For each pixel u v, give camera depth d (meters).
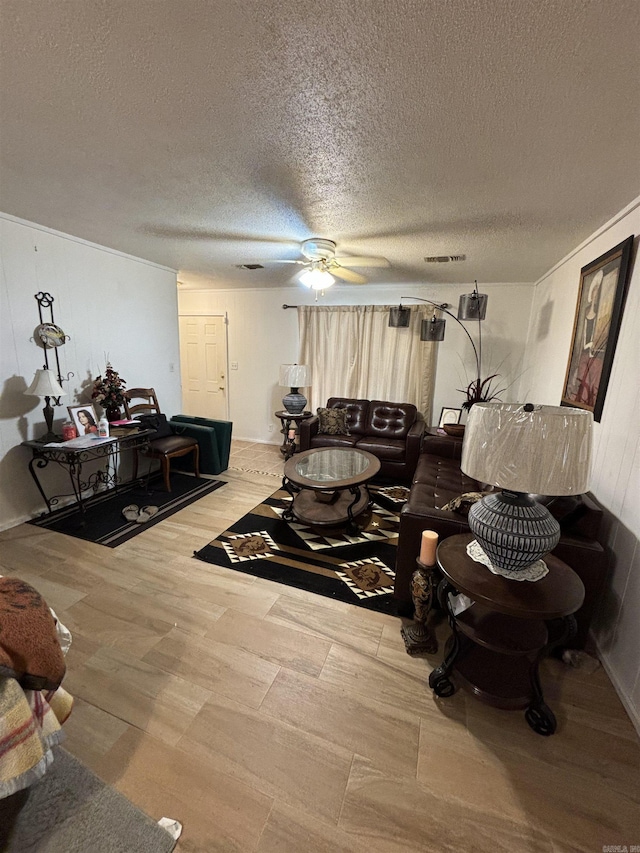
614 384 2.02
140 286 3.89
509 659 1.70
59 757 1.28
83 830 1.09
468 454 1.39
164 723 1.45
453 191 2.01
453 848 1.10
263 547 2.72
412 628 1.86
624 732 1.46
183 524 3.05
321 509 3.15
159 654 1.77
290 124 1.46
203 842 1.10
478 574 1.48
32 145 1.65
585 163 1.67
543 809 1.20
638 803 1.23
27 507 3.02
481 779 1.29
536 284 4.16
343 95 1.28
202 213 2.45
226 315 5.65
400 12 0.95
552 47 1.04
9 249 2.70
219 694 1.57
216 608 2.09
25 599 1.14
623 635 1.66
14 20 1.00
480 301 3.46
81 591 2.21
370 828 1.14
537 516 1.38
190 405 6.13
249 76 1.20
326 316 5.04
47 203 2.35
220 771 1.29
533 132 1.46
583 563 1.69
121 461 3.87
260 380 5.68
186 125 1.48
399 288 4.77
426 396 4.76
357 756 1.35
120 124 1.48
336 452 3.62
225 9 0.96
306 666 1.72
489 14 0.95
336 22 0.99
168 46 1.08
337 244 3.03
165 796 1.21
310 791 1.24
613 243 2.22
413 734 1.43
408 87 1.23
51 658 1.05
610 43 1.01
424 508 2.02
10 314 2.76
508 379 4.52
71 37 1.06
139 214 2.51
